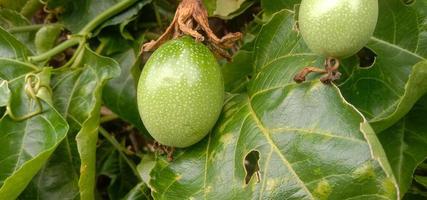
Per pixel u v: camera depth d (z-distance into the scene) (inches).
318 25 17.2
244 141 18.7
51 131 20.9
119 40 24.0
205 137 19.7
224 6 23.6
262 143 18.2
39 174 22.1
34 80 21.7
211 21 24.1
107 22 23.8
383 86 19.9
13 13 24.7
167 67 18.4
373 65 20.0
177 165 19.7
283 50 19.7
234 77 21.9
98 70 22.4
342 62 20.1
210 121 18.8
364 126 16.8
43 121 21.1
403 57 20.3
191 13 19.3
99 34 24.0
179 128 18.5
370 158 16.6
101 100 22.2
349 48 17.2
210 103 18.5
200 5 19.5
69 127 21.9
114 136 25.7
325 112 17.5
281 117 18.2
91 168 20.6
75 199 22.1
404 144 19.5
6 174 20.7
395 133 19.6
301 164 17.4
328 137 17.2
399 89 19.9
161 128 18.6
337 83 20.0
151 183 19.8
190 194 19.1
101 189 26.7
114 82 23.4
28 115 21.1
